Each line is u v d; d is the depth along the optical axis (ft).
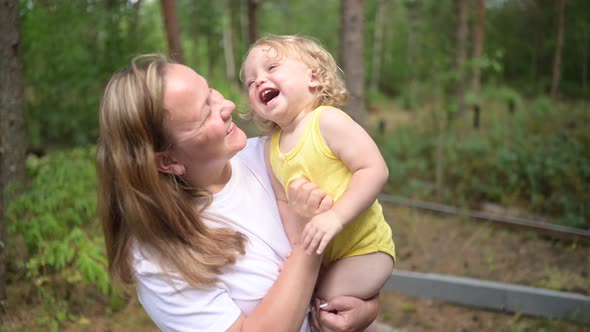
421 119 32.73
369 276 5.03
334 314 4.89
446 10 31.68
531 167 21.13
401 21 77.20
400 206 21.09
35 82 26.17
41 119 30.09
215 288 4.40
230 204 4.84
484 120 32.65
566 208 19.04
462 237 17.88
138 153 4.19
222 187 4.91
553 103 36.76
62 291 11.70
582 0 42.29
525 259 16.03
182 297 4.36
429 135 27.43
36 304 11.22
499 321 12.92
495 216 19.81
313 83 5.02
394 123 41.60
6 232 11.13
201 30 61.87
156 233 4.33
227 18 77.05
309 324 4.99
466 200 21.39
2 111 12.44
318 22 89.20
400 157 26.48
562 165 20.86
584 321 12.46
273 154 5.19
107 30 24.11
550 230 17.21
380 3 77.15
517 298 13.12
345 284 5.01
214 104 4.48
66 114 29.91
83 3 22.48
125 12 24.26
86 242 11.11
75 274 11.54
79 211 12.73
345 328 4.85
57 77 25.73
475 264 15.90
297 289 4.38
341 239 5.04
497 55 23.35
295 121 5.02
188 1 61.11
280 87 4.89
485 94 45.44
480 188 21.52
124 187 4.26
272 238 4.91
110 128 4.26
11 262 12.04
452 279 13.87
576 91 46.91
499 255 16.39
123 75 4.33
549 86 50.67
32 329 10.48
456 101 26.50
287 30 89.86
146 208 4.27
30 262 10.65
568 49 47.57
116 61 23.79
